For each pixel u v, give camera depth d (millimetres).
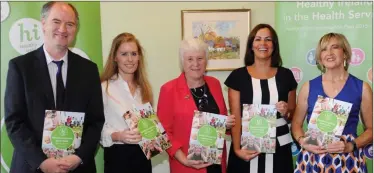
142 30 3246
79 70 2168
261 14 3287
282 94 2432
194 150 2293
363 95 2322
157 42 3262
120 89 2385
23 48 2932
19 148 1991
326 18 2984
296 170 2469
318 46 2393
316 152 2281
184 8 3250
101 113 2234
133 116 2273
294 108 2551
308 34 3004
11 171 2146
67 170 2053
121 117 2342
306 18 2996
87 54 2996
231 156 2551
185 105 2334
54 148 2037
